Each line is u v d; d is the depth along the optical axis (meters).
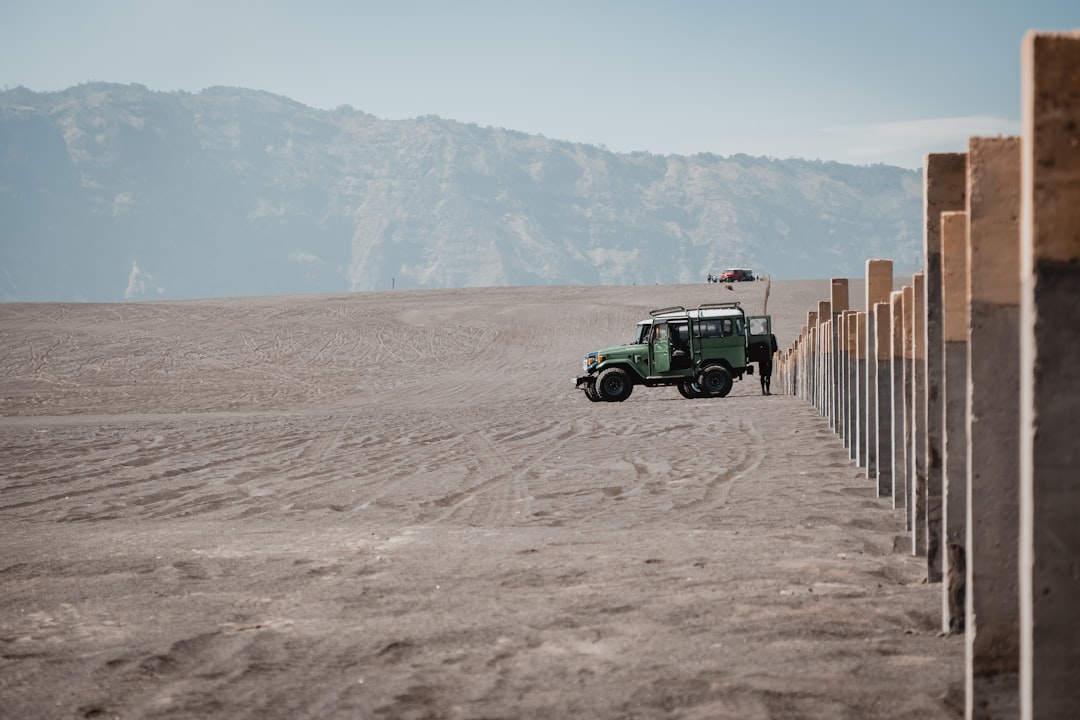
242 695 6.24
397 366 72.62
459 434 26.59
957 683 5.92
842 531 11.49
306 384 61.56
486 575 9.50
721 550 10.34
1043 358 3.93
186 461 22.12
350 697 6.12
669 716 5.57
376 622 7.88
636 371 40.97
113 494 17.52
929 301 8.22
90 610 8.71
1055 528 3.96
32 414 43.50
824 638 6.92
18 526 14.44
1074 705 3.97
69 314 95.62
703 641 6.95
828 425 24.06
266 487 17.88
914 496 9.83
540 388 56.59
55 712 6.07
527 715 5.68
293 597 8.90
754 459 18.66
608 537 11.55
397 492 16.66
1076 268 3.89
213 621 8.12
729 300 106.44
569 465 19.36
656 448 21.41
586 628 7.44
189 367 70.94
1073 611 3.96
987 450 5.26
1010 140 5.24
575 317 96.38
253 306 105.06
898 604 7.82
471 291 124.38
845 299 22.28
